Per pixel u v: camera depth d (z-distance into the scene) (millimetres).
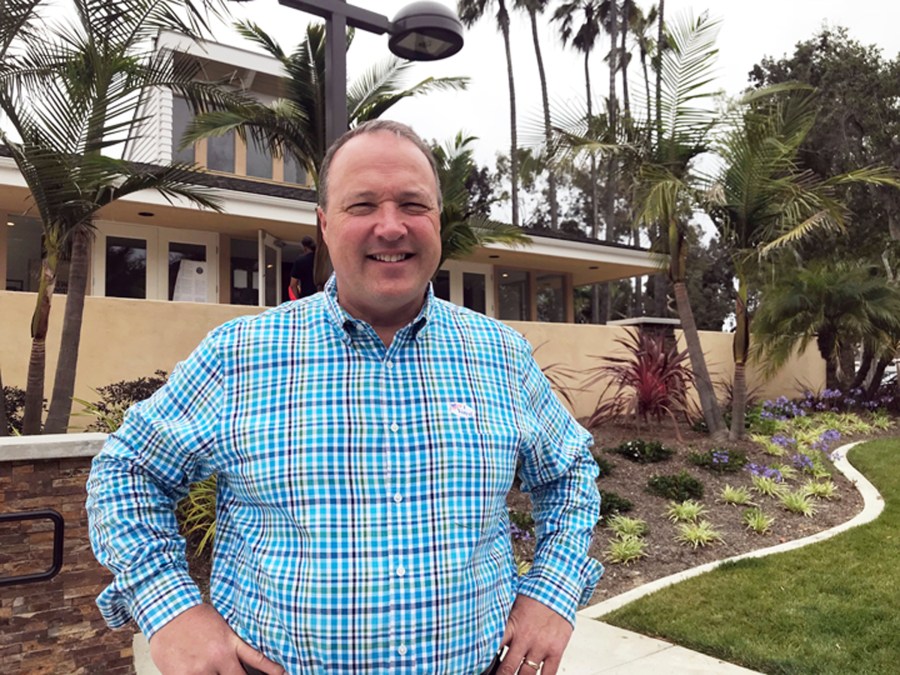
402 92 8297
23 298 6762
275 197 10477
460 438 1333
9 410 6277
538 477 1580
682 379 8883
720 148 8047
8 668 2873
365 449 1273
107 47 5234
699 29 7922
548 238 13547
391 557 1236
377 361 1346
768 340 12656
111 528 1271
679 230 8695
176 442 1311
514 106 27672
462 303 14570
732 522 6012
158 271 11102
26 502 2945
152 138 13008
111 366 7090
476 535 1314
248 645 1247
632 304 35125
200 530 4695
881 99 19484
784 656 3396
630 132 8414
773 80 21625
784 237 7488
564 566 1483
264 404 1302
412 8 5070
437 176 1516
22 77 5254
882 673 3193
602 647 3658
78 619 3027
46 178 4902
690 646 3654
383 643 1214
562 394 9828
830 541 5422
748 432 9273
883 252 18172
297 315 1417
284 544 1248
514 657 1384
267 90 14359
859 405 13023
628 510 6117
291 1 4742
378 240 1367
